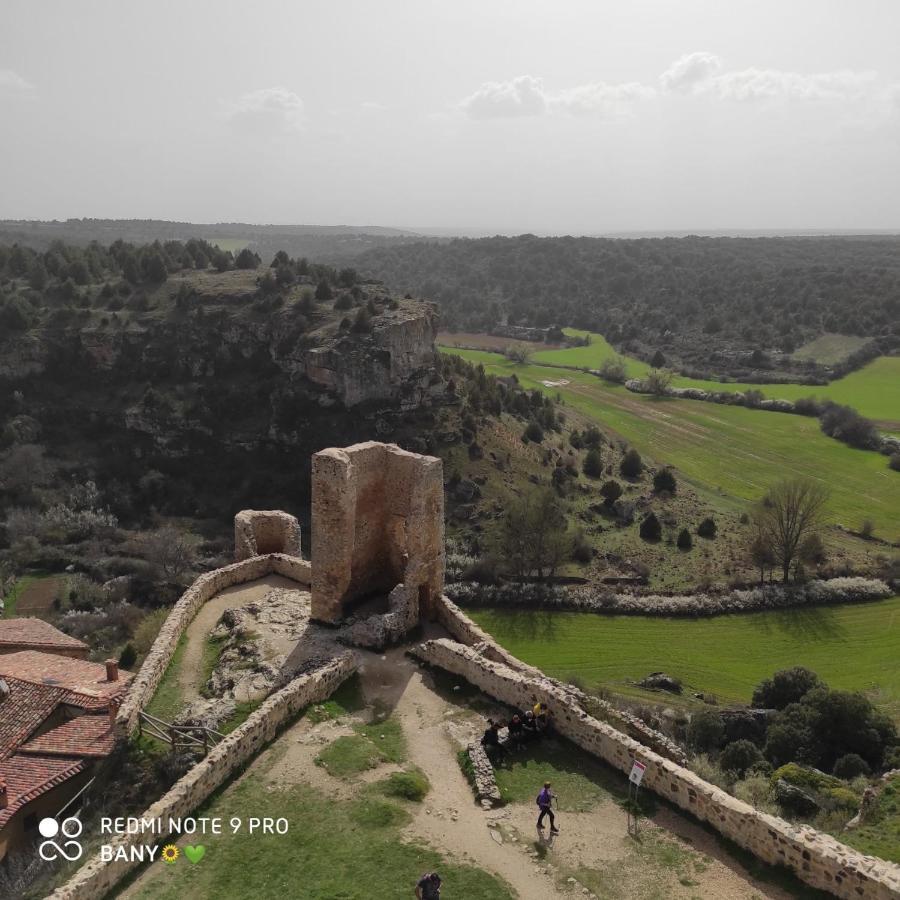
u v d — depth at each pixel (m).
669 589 62.34
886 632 55.28
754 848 14.68
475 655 21.98
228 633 25.38
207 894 13.91
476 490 79.25
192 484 91.69
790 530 63.19
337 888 13.98
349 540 24.50
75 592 64.06
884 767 31.05
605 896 13.90
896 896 12.46
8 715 25.92
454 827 15.80
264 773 17.45
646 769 17.05
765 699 40.34
